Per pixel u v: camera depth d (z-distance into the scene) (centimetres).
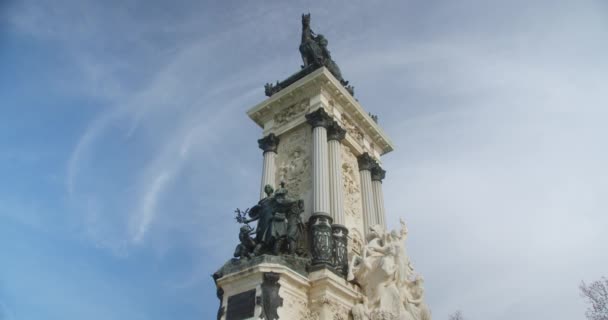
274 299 1720
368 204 2712
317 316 1834
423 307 2134
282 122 2838
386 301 1984
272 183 2642
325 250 2075
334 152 2512
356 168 2856
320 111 2586
